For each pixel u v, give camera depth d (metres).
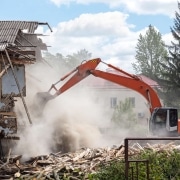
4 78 16.09
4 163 14.40
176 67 49.91
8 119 15.63
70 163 13.69
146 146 15.18
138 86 19.12
